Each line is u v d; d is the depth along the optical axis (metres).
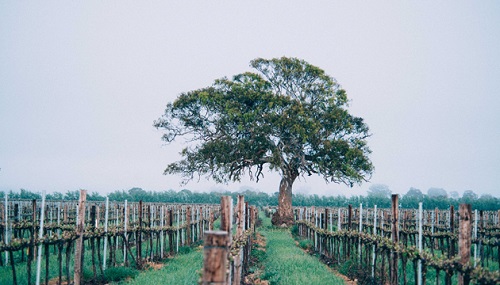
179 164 38.75
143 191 73.94
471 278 8.08
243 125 37.31
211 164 37.41
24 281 12.20
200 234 26.20
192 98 38.03
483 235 19.52
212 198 76.62
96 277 13.30
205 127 40.34
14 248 10.50
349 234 16.22
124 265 15.56
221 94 38.12
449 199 71.50
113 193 64.44
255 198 85.38
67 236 11.74
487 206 62.56
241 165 40.25
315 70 39.47
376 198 71.06
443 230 23.98
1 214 16.52
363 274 14.50
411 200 70.31
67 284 11.97
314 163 39.00
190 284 12.02
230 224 9.30
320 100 39.75
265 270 15.21
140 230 16.23
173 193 75.62
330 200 74.50
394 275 11.80
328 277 13.61
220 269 4.54
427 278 13.45
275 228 38.88
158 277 13.32
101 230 14.15
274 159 36.25
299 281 12.82
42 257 16.47
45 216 21.61
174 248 20.23
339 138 38.75
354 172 35.31
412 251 10.78
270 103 36.56
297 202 73.88
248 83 38.00
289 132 37.19
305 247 23.72
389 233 19.69
